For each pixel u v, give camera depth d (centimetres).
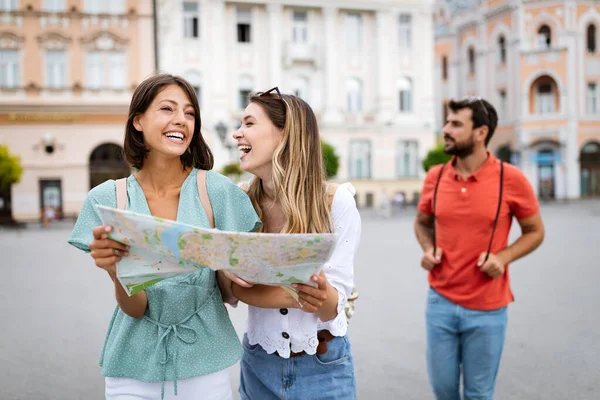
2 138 2889
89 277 1121
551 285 927
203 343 213
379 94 3484
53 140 2927
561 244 1515
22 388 500
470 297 303
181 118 212
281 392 227
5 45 2875
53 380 521
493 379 308
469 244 306
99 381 518
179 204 217
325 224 222
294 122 220
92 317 767
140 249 183
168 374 208
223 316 221
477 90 4272
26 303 866
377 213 3247
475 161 316
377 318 730
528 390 466
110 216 176
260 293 212
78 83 2931
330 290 206
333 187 231
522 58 3891
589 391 460
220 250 175
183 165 229
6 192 2892
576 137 3838
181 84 216
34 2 2888
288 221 217
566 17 3775
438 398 319
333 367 229
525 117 3916
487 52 4172
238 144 230
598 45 3862
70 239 204
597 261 1193
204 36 3162
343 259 220
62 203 2955
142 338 210
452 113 318
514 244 313
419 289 930
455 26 4450
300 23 3397
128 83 2995
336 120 3425
